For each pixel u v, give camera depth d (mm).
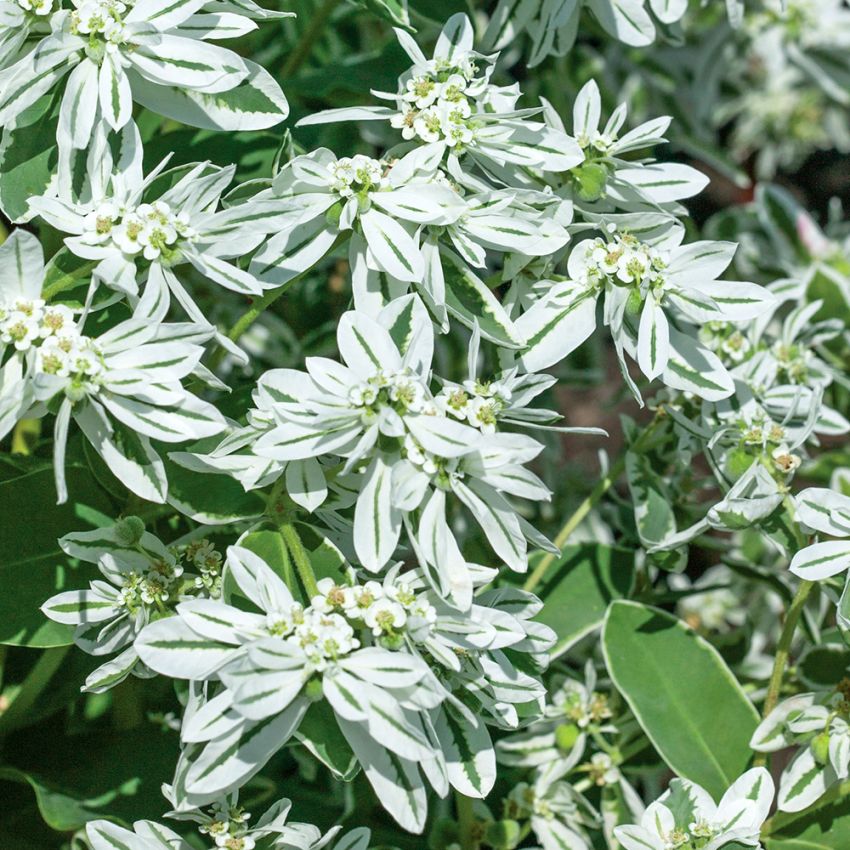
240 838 706
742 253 1038
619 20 824
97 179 707
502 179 740
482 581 692
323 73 844
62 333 679
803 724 738
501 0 824
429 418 676
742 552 923
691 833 721
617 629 776
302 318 957
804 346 861
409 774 669
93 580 719
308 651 659
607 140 745
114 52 704
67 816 739
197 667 669
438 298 714
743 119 1331
